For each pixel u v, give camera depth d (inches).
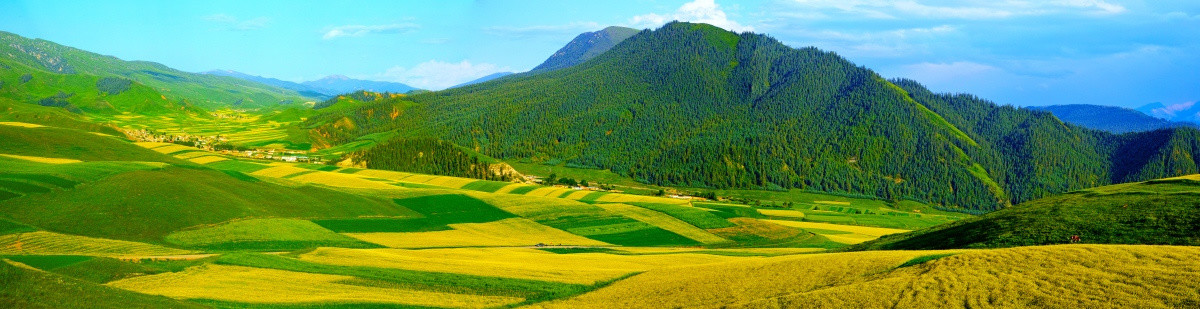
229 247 3880.4
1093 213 2881.4
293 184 6063.0
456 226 5413.4
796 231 6240.2
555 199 6894.7
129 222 4089.6
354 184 7514.8
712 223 6254.9
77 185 4685.0
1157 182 3462.1
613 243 5241.1
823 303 1758.1
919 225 7637.8
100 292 2004.2
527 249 4552.2
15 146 7165.4
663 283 2379.4
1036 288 1632.6
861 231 6525.6
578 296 2380.7
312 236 4394.7
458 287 2556.6
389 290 2488.9
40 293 1871.3
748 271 2340.1
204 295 2316.7
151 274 2736.2
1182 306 1411.2
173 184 4857.3
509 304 2300.7
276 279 2667.3
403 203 6097.4
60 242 3528.5
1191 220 2469.2
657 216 6363.2
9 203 4128.9
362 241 4458.7
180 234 4037.9
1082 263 1752.0
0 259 1990.7
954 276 1795.0
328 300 2288.4
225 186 5251.0
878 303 1706.4
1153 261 1691.7
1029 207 3331.7
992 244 2805.1
